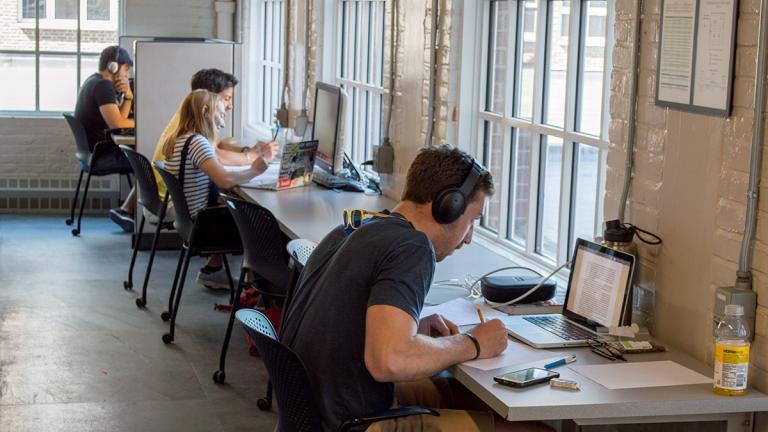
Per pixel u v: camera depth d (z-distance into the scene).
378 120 5.69
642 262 2.91
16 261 6.64
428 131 4.44
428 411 2.49
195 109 5.35
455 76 4.30
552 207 3.89
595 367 2.56
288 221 4.35
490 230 4.39
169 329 5.26
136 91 6.80
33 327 5.22
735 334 2.42
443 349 2.44
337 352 2.43
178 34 8.73
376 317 2.31
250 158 5.96
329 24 6.29
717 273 2.59
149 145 6.87
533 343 2.71
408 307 2.33
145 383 4.47
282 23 7.79
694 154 2.67
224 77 5.76
